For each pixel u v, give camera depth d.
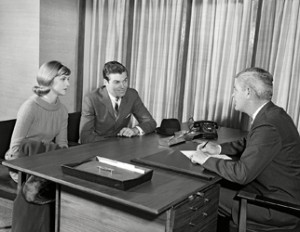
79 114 3.00
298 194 1.86
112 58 3.93
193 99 3.56
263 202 1.64
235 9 3.23
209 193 1.82
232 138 2.73
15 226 1.96
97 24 3.98
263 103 1.92
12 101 4.05
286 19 3.01
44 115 2.41
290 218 1.80
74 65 4.11
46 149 2.19
